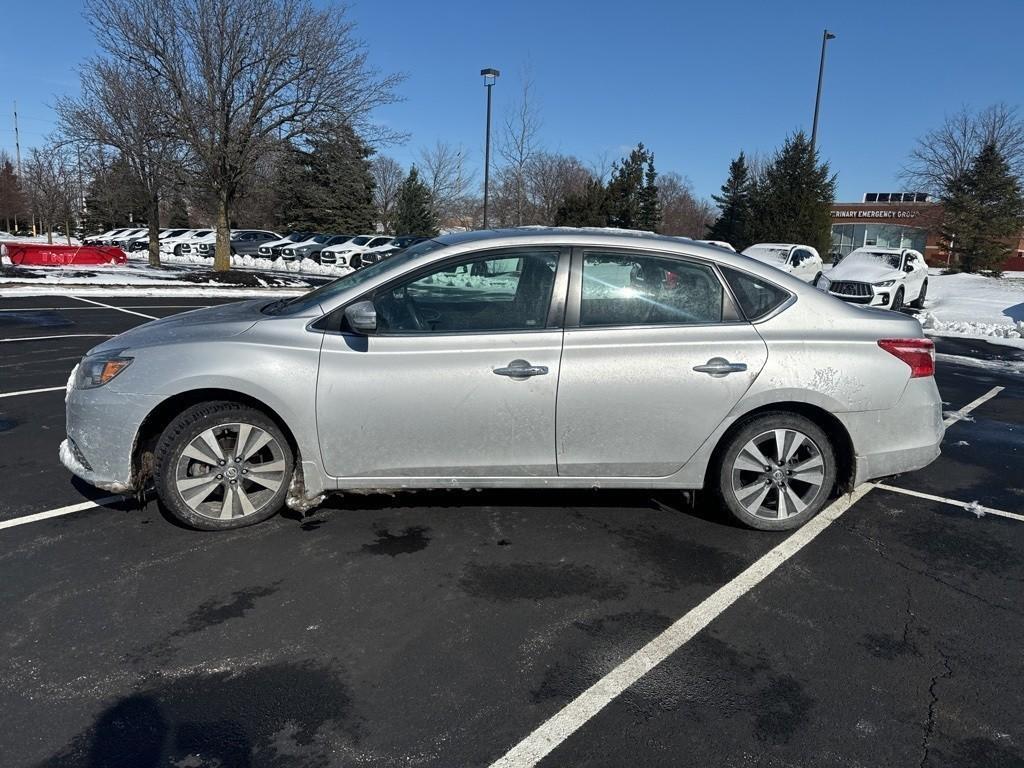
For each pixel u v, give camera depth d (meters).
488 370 3.68
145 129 17.98
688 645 2.99
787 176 37.34
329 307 3.75
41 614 3.04
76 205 41.84
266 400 3.62
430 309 3.77
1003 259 32.97
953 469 5.43
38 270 20.05
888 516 4.43
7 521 3.92
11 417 5.90
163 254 33.88
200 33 17.16
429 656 2.85
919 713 2.61
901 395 4.01
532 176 26.02
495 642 2.96
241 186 20.58
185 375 3.59
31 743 2.31
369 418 3.68
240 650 2.85
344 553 3.67
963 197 32.62
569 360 3.71
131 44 17.33
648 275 3.87
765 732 2.49
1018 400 8.09
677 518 4.25
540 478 3.85
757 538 4.02
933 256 36.94
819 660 2.91
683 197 52.72
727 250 4.04
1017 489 5.00
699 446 3.87
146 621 3.02
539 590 3.38
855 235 42.94
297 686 2.64
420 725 2.46
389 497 4.40
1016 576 3.68
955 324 15.67
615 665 2.83
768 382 3.82
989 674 2.85
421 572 3.51
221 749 2.32
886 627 3.17
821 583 3.54
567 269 3.81
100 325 11.05
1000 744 2.46
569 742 2.41
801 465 4.03
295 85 18.30
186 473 3.72
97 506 4.14
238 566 3.50
